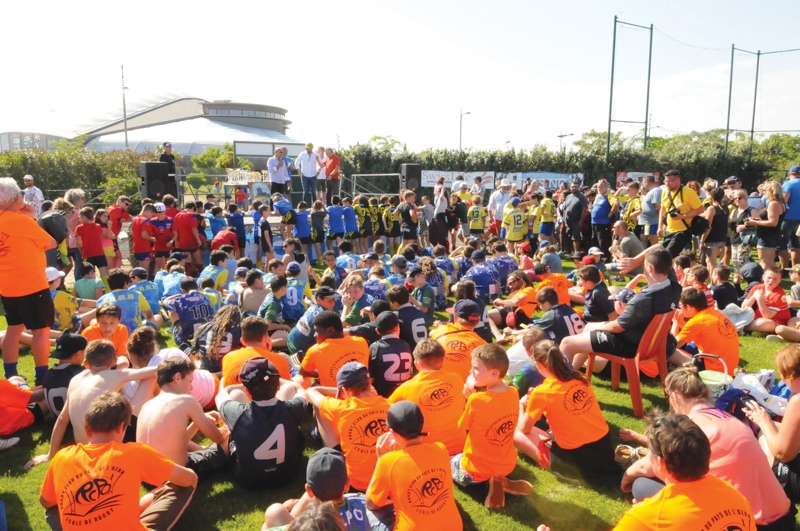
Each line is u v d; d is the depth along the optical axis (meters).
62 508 3.04
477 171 28.25
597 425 4.20
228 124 73.38
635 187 13.37
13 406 5.04
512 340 7.21
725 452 3.14
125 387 4.62
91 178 23.50
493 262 10.05
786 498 3.17
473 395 3.96
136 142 60.59
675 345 5.91
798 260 10.63
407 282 7.79
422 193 26.44
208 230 13.67
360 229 15.11
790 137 41.19
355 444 3.81
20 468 4.52
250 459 4.07
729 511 2.52
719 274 8.23
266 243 13.00
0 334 6.97
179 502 3.61
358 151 27.44
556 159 28.38
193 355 6.15
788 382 3.86
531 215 14.86
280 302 7.53
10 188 5.44
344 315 7.61
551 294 6.17
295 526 2.13
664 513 2.57
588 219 14.40
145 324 7.15
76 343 4.86
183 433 4.01
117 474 3.08
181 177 18.58
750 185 29.75
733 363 5.61
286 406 4.22
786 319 7.83
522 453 4.82
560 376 4.18
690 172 28.88
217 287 9.08
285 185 17.44
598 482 4.30
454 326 5.37
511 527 3.79
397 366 5.07
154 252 12.03
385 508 3.32
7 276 5.47
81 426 4.22
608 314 6.80
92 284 8.18
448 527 3.10
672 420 2.71
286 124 79.75
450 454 4.29
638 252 10.50
